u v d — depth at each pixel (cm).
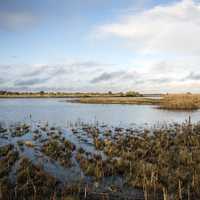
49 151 1612
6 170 1226
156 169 1230
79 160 1432
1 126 2845
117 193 1012
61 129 2667
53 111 4928
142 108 5675
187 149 1689
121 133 2431
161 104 6488
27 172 1173
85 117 3872
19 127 2730
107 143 1855
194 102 5700
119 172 1241
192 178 1137
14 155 1504
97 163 1320
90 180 1143
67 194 989
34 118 3728
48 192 1005
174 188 1047
